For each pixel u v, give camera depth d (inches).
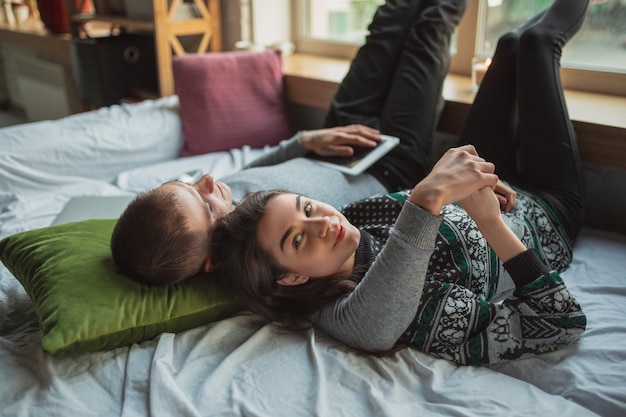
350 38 92.2
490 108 57.1
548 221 49.6
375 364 37.6
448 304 38.4
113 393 35.3
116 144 73.0
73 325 36.2
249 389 35.0
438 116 65.5
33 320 44.1
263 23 93.7
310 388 35.0
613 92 67.6
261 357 37.7
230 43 95.4
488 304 38.9
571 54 71.1
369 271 38.3
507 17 74.1
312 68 86.0
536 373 36.9
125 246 39.3
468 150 39.9
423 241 36.3
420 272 36.9
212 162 73.5
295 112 86.0
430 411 33.4
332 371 36.6
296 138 61.8
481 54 78.1
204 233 40.4
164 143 77.5
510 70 56.1
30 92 126.9
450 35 65.6
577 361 37.0
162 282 40.2
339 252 39.0
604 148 56.9
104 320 37.1
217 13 91.3
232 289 41.2
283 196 40.1
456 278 42.2
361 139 58.9
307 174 55.9
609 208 59.8
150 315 38.6
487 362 37.7
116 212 56.2
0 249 46.0
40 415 33.2
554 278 37.2
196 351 38.2
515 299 38.4
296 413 33.1
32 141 68.3
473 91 70.9
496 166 57.4
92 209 56.8
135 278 40.5
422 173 63.2
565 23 55.6
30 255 43.3
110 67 91.5
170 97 82.9
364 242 43.8
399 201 48.3
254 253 39.1
